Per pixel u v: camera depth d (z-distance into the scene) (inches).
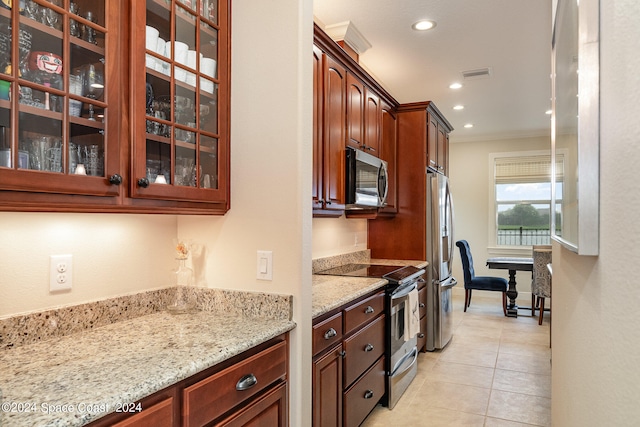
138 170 50.8
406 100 192.5
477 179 274.1
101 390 38.3
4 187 38.7
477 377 132.5
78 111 45.8
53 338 53.2
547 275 189.0
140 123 51.1
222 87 66.9
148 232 68.2
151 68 53.7
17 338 49.7
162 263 70.8
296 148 64.2
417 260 157.9
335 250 139.1
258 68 67.4
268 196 66.1
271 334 57.6
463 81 167.3
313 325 73.4
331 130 103.1
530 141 262.4
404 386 121.5
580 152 29.7
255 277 66.9
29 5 41.9
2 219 48.8
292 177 64.4
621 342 23.7
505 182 269.0
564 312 51.6
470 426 101.0
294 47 64.7
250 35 68.2
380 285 105.3
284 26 65.6
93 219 59.2
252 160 67.5
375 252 165.2
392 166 154.9
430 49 136.9
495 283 219.3
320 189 97.4
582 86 29.6
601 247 28.6
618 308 24.4
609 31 26.5
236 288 68.4
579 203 29.7
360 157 113.7
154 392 40.3
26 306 51.2
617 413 24.5
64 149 43.8
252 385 53.8
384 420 104.5
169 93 56.6
